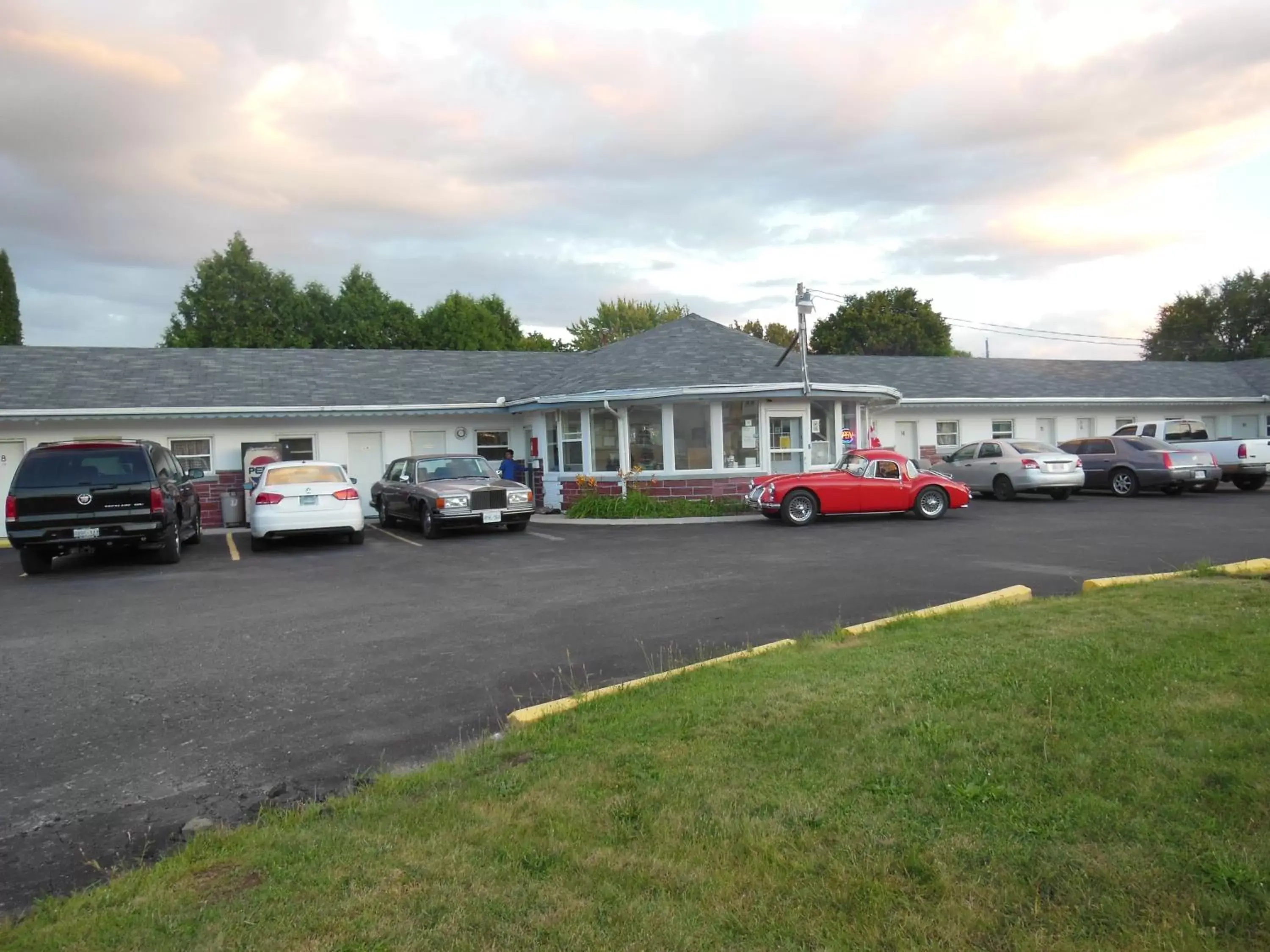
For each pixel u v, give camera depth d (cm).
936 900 302
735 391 1891
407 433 2256
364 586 1083
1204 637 588
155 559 1415
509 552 1379
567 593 981
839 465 1777
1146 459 2155
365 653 737
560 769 432
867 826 354
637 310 6675
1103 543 1249
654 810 378
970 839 339
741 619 812
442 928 295
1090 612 691
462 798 406
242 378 2233
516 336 5703
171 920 309
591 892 315
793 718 478
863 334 5819
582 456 2081
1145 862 316
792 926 290
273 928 299
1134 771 387
